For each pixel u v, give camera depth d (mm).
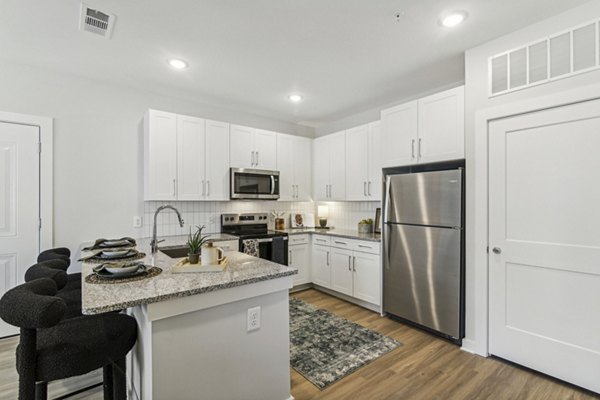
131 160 3332
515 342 2217
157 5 1913
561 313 2008
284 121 4754
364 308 3451
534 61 2090
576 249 1940
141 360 1471
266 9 1956
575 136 1938
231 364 1561
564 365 1992
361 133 3879
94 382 2062
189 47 2447
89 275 1644
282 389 1771
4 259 2691
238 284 1538
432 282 2713
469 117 2461
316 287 4254
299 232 4113
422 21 2084
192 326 1430
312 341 2609
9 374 2107
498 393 1912
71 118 2992
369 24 2123
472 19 2049
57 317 1075
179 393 1391
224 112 4102
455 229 2537
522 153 2176
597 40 1826
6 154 2693
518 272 2205
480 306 2381
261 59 2650
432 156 2750
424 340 2637
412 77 3045
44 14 2002
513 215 2225
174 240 3246
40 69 2836
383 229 3203
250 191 3875
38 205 2824
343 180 4141
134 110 3350
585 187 1905
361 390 1957
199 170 3523
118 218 3254
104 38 2307
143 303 1262
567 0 1845
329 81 3146
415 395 1901
